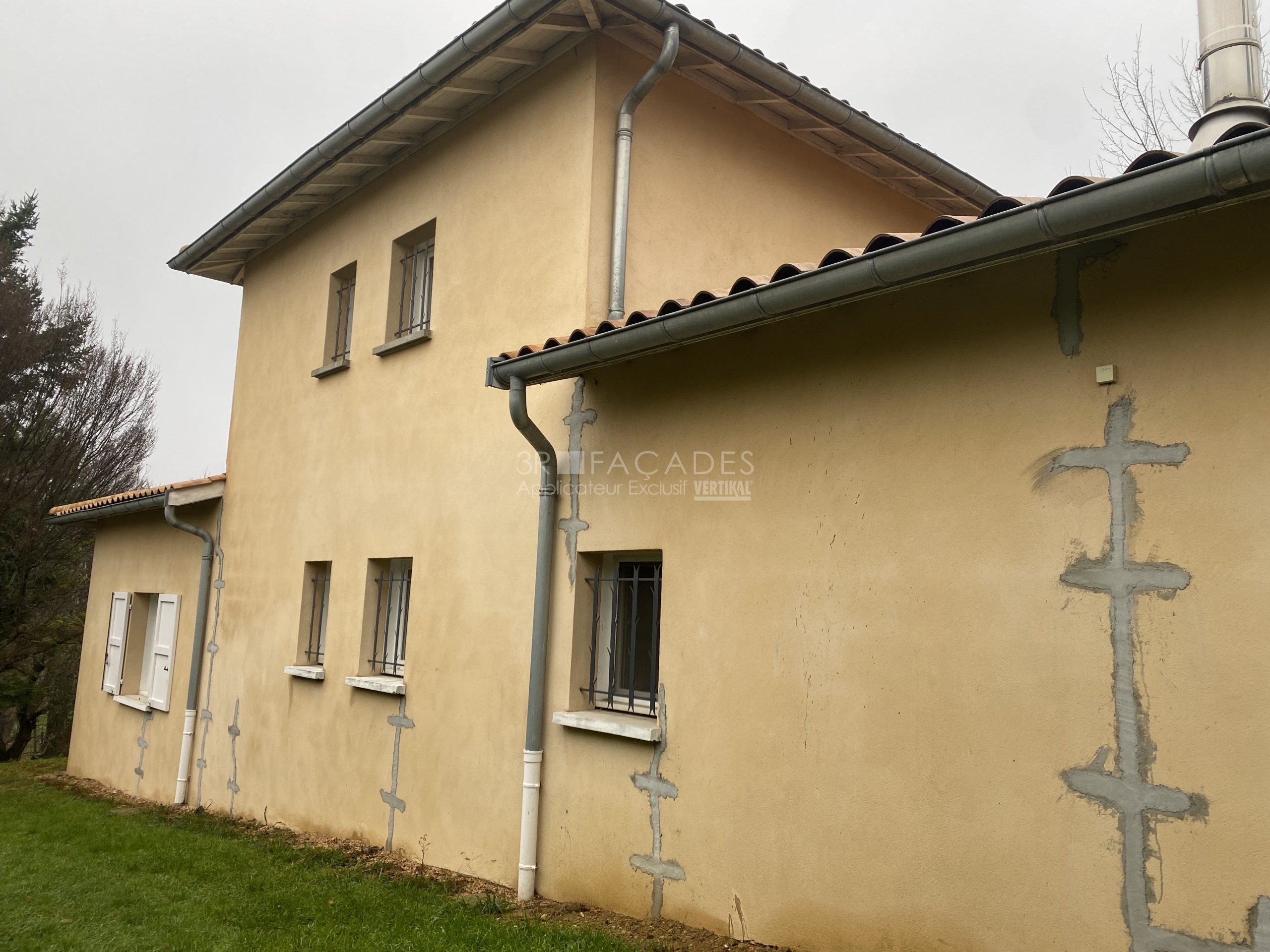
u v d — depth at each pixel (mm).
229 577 9000
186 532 9859
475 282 6398
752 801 4160
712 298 3967
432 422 6586
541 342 5719
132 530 11266
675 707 4562
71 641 18609
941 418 3717
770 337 4438
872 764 3742
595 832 4859
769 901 4031
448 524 6266
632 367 5145
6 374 18344
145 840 7098
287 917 4922
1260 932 2725
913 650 3678
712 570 4512
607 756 4863
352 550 7234
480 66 6148
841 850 3797
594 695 5242
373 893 5301
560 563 5352
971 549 3551
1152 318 3154
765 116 6770
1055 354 3396
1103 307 3285
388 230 7500
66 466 18203
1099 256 3314
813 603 4059
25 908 5266
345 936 4523
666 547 4762
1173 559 3021
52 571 17875
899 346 3904
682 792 4465
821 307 3680
